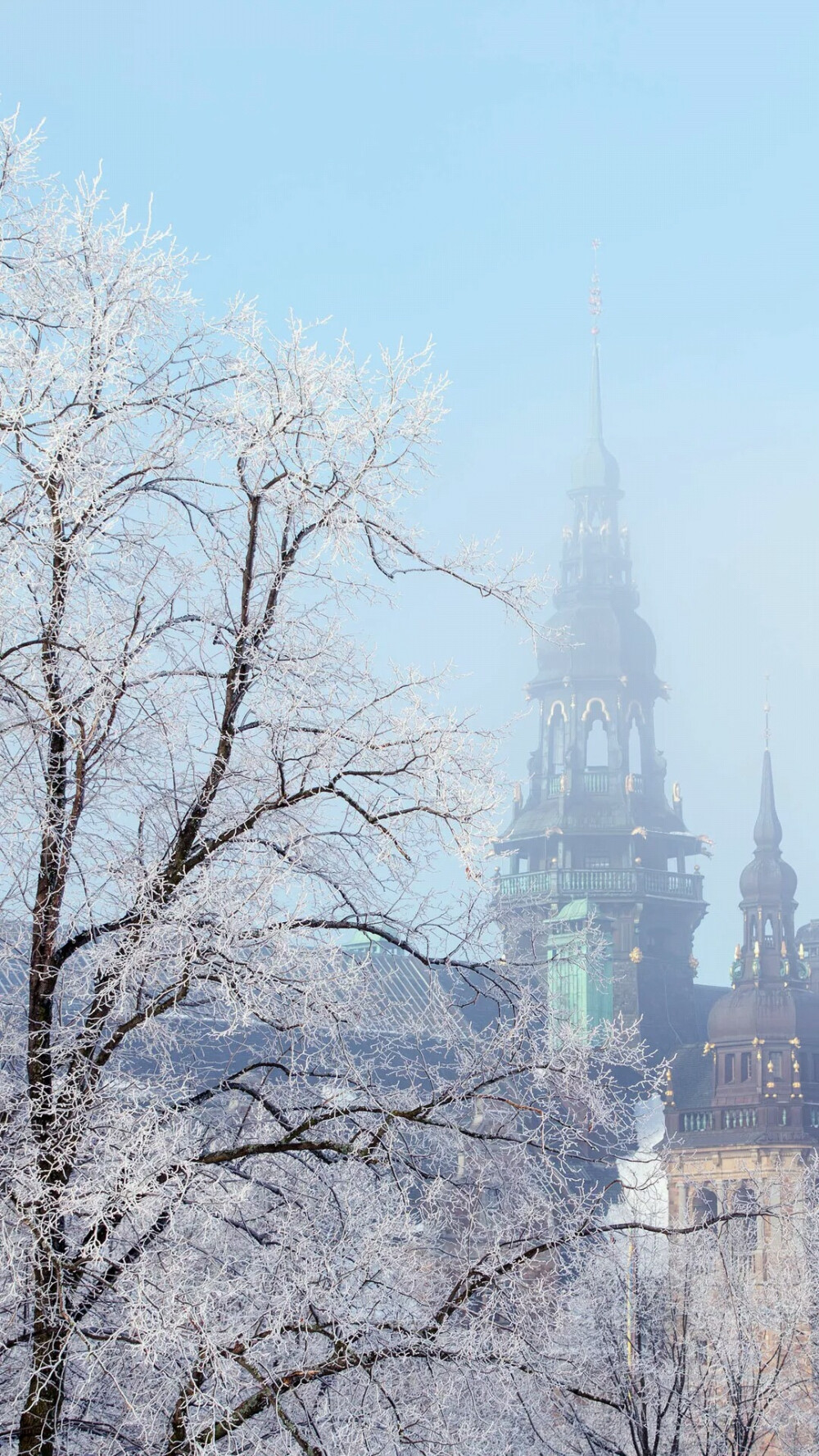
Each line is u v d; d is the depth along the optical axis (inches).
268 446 990.4
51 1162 910.4
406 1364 1013.8
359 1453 959.6
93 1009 955.3
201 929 942.4
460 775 991.6
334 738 991.6
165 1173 922.7
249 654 997.2
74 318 994.7
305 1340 976.9
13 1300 917.2
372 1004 1034.7
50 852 968.3
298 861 987.9
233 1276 988.6
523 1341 994.7
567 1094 1078.4
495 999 1087.0
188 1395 924.6
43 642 960.3
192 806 1002.1
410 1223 1056.2
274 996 985.5
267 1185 1019.3
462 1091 1034.7
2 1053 997.8
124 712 1002.1
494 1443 1074.1
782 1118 6781.5
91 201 1000.2
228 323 1020.5
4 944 993.5
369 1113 1019.3
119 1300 924.6
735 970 7096.5
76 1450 965.2
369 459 1004.6
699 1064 7101.4
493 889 1050.7
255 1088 1056.2
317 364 1002.7
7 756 964.0
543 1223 1068.5
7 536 944.3
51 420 971.9
